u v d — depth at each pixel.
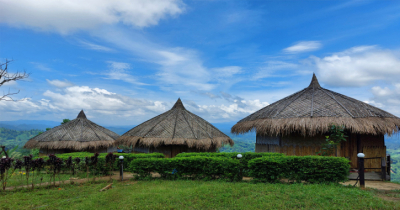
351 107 12.21
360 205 5.97
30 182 9.95
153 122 17.64
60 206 6.50
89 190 8.38
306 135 12.34
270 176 8.69
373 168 11.15
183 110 19.03
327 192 6.91
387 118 11.78
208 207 6.16
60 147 17.73
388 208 5.70
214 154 11.88
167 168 10.01
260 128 13.09
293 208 5.95
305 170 8.41
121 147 23.36
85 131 19.94
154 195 7.15
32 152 21.39
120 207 6.28
